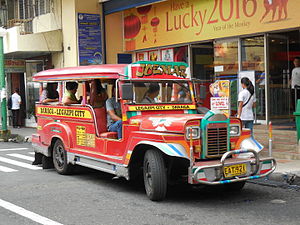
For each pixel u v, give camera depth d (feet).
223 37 44.96
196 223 18.38
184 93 26.99
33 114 69.87
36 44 59.36
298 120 32.55
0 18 72.64
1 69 54.65
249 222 18.38
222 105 28.94
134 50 57.06
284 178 25.88
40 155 34.24
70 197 23.54
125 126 24.09
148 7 53.93
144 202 22.20
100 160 25.84
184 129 20.77
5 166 34.35
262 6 40.91
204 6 46.70
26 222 18.95
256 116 43.96
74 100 29.78
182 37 49.65
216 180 20.44
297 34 43.93
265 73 42.57
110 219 19.21
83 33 57.21
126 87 23.24
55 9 60.70
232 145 22.59
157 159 21.59
